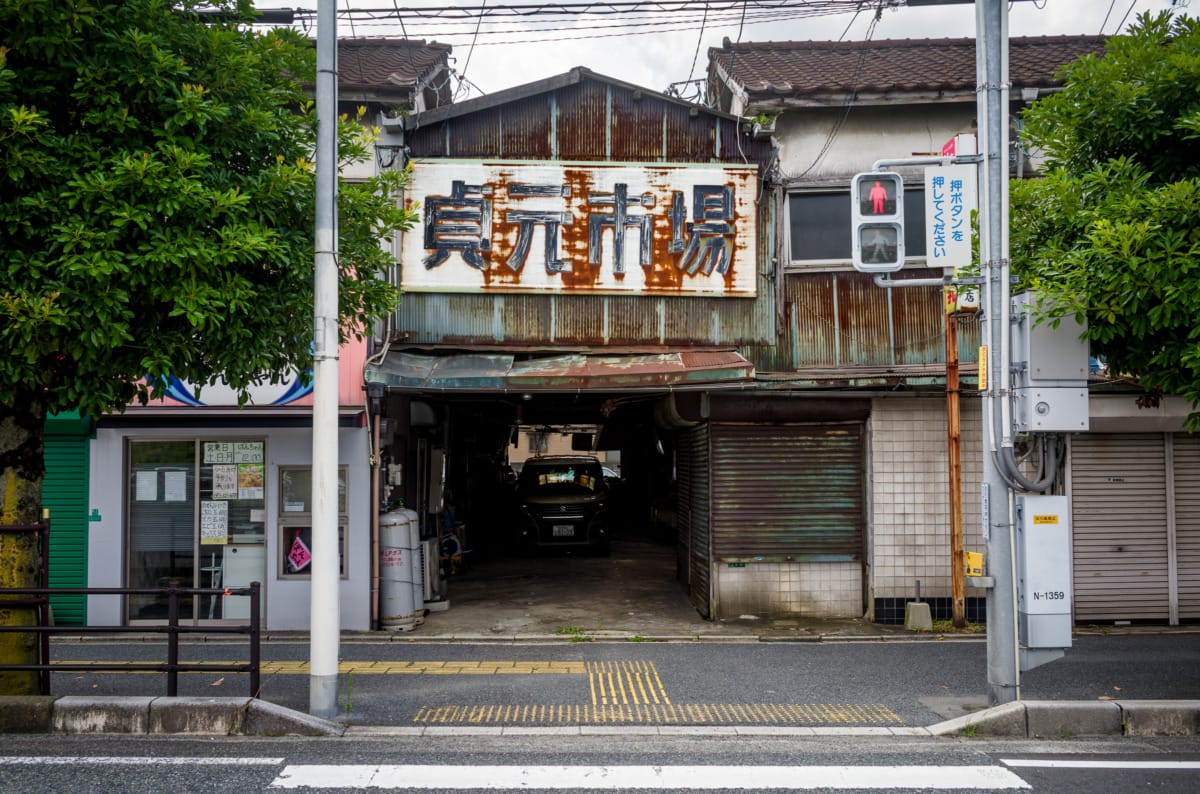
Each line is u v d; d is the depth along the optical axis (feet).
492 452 65.72
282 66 23.97
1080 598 33.86
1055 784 16.93
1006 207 22.29
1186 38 23.00
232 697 21.29
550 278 34.76
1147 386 22.34
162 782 16.65
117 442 32.53
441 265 34.55
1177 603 33.88
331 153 21.65
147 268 18.76
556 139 35.12
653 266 34.94
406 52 41.68
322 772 17.31
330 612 21.09
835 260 35.45
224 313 19.72
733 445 34.86
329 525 21.21
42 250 18.52
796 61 41.24
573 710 22.25
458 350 34.81
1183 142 22.48
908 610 32.71
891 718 21.74
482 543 60.95
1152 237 19.66
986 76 22.52
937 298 35.12
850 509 34.81
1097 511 33.94
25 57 19.08
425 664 27.37
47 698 20.17
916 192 35.42
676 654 28.99
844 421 34.88
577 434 86.74
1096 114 23.52
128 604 32.63
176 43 21.04
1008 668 21.76
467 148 34.94
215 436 32.76
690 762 18.29
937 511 34.17
